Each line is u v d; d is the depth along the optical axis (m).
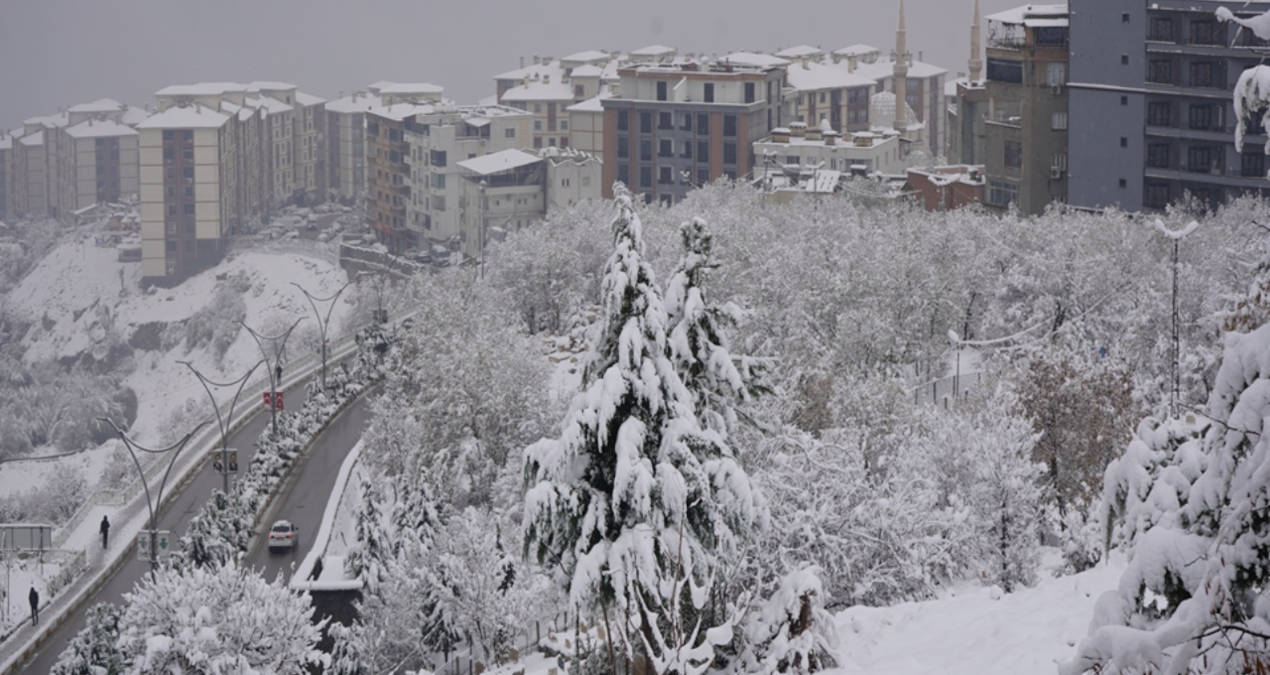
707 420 24.09
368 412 104.56
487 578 49.59
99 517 81.62
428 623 50.19
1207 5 120.00
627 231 23.56
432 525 60.81
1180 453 12.04
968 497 40.69
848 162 171.12
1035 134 134.25
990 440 38.91
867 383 61.31
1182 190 124.69
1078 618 20.34
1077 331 75.25
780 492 33.81
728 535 23.27
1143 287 77.06
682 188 192.62
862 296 81.88
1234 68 119.75
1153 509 11.95
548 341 103.25
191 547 63.78
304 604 42.44
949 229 97.69
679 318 23.77
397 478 76.69
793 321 75.19
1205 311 70.06
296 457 91.88
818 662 21.73
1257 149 120.12
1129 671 10.06
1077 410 49.66
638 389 22.86
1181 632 9.88
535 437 73.56
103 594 70.31
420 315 102.94
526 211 199.25
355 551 60.16
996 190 139.38
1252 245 56.38
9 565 71.44
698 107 189.12
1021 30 137.38
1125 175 127.62
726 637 20.44
